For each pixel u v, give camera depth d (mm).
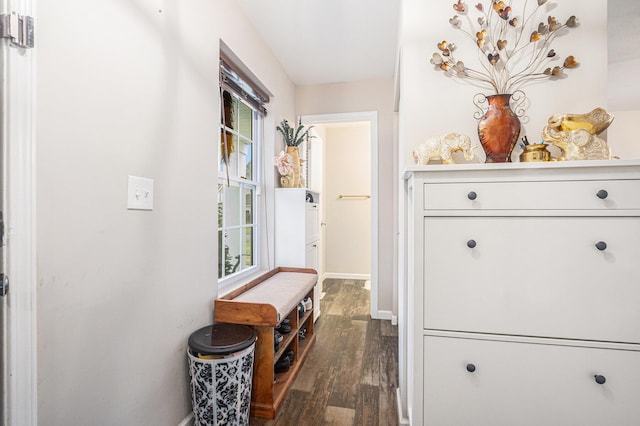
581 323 984
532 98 1309
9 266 805
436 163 1380
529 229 1019
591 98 1265
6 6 799
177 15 1440
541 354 1008
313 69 3043
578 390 984
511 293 1029
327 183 5109
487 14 1349
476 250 1052
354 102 3281
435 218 1081
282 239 2781
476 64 1357
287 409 1677
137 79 1200
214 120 1754
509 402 1027
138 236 1203
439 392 1073
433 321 1079
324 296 4023
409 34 1415
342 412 1648
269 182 2781
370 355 2330
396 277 3070
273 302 1782
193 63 1563
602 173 969
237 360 1370
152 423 1264
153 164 1284
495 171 1039
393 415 1620
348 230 5047
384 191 3211
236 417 1389
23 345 822
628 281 953
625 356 955
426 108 1397
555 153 1287
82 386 974
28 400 828
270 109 2771
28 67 833
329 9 2135
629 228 953
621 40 1234
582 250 983
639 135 1229
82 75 977
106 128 1062
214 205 1754
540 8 1309
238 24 2062
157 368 1296
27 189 833
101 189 1043
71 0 941
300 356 2197
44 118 870
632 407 949
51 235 887
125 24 1144
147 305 1245
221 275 2150
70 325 938
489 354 1040
